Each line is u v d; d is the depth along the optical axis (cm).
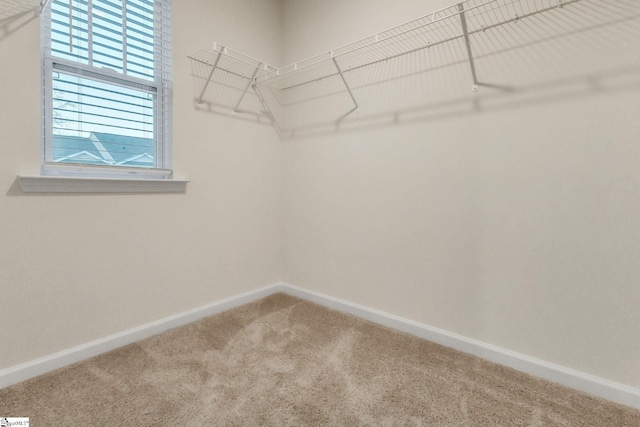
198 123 201
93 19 157
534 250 150
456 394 135
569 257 142
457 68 168
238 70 223
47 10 144
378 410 125
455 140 171
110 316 168
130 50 173
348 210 221
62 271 150
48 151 148
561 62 139
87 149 161
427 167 182
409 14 183
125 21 169
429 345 178
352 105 214
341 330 195
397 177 195
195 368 151
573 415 124
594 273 136
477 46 161
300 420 119
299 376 146
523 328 155
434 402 130
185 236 199
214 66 185
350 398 131
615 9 127
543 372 149
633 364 130
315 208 241
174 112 188
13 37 132
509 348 160
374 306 211
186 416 119
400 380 145
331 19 222
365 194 211
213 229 215
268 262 257
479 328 168
